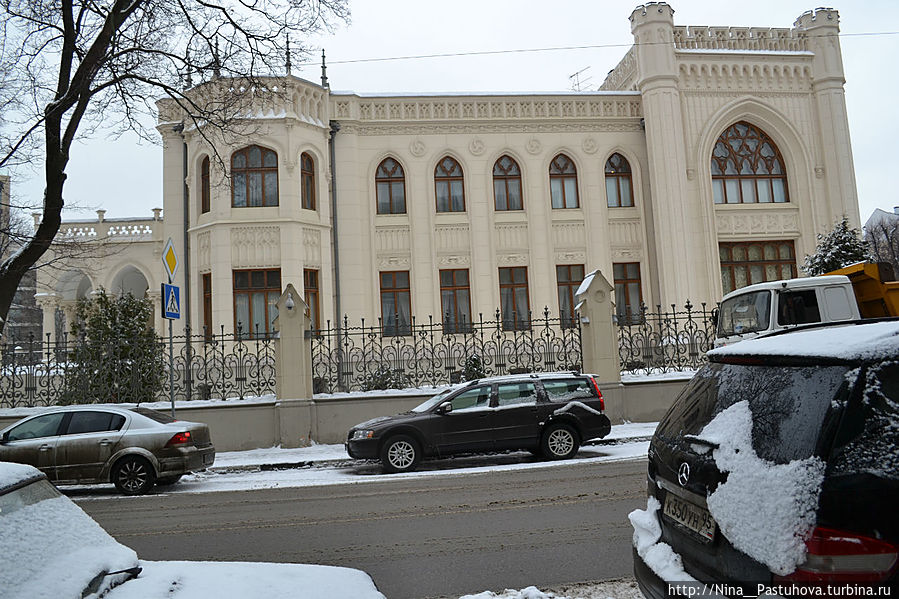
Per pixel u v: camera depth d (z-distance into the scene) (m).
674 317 17.59
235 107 16.23
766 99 26.22
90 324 16.50
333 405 15.62
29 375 15.27
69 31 13.71
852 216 25.80
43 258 25.98
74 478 10.96
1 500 3.10
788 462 2.81
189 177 23.17
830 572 2.53
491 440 12.41
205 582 3.38
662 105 25.12
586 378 13.20
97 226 25.92
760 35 26.89
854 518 2.57
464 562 6.13
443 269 24.75
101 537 3.50
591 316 16.91
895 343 2.91
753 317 12.71
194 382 16.28
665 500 3.76
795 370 3.11
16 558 2.88
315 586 3.42
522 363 18.28
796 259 26.08
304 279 22.69
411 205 24.62
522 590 5.07
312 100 23.56
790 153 26.36
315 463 13.77
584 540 6.70
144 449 11.09
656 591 3.51
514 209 25.39
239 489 11.24
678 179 24.89
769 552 2.70
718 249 25.42
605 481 10.02
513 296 25.00
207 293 22.70
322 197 23.55
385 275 24.41
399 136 24.83
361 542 7.06
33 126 13.29
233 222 22.06
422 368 16.89
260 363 17.06
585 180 25.62
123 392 15.33
